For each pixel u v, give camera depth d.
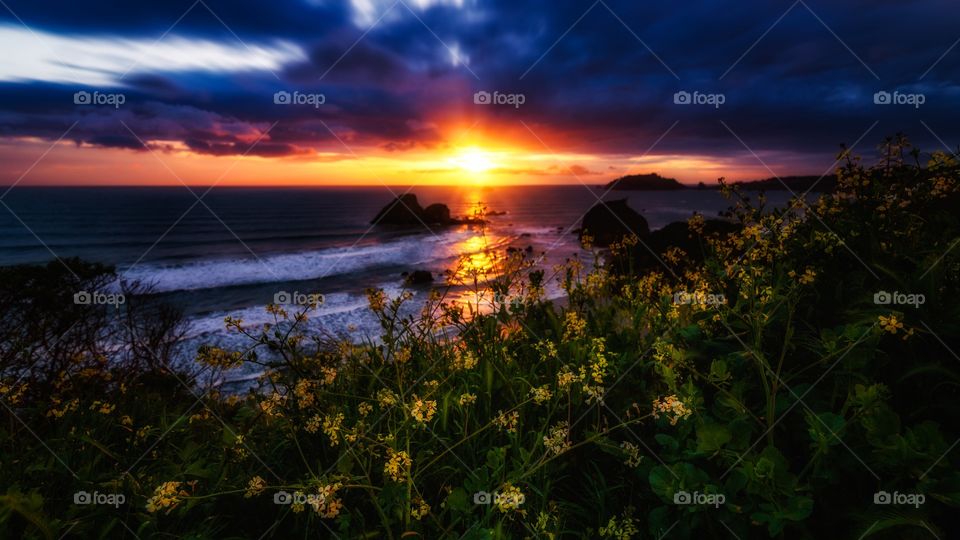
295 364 2.80
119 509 2.18
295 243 68.19
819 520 1.74
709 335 2.48
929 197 2.73
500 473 2.11
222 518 2.28
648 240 23.62
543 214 147.00
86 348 6.46
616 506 2.21
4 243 65.88
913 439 1.55
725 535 1.82
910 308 1.97
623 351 2.86
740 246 2.82
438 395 2.62
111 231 82.50
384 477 2.08
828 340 1.95
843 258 2.61
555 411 2.59
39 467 2.37
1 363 4.83
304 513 2.21
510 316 3.37
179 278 38.72
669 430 2.24
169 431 2.99
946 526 1.52
